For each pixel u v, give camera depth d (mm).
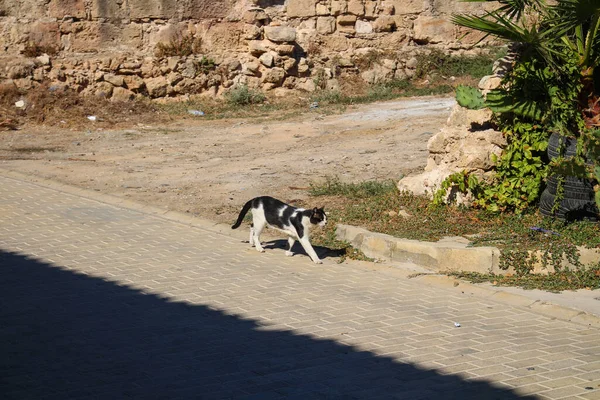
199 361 6609
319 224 9992
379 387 6051
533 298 8562
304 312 8086
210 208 13141
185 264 9984
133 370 6375
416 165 15570
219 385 6062
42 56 24141
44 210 12906
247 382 6129
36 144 19594
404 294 8867
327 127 20953
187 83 25625
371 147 17938
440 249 9719
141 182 15156
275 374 6316
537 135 10930
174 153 18328
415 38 28531
